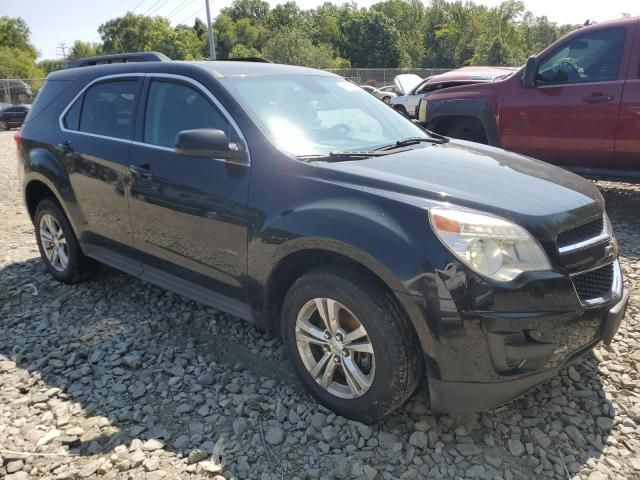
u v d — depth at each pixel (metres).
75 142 4.23
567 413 2.90
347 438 2.72
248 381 3.24
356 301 2.59
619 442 2.70
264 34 81.38
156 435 2.78
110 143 3.94
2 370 3.42
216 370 3.36
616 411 2.92
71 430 2.81
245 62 3.94
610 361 3.35
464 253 2.40
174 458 2.62
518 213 2.54
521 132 6.63
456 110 7.21
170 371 3.35
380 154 3.21
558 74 6.33
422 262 2.42
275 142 3.11
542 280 2.43
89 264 4.66
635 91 5.68
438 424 2.81
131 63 4.11
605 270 2.82
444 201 2.58
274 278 3.00
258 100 3.38
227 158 3.14
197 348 3.62
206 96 3.43
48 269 4.89
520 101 6.57
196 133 3.03
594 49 6.06
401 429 2.78
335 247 2.63
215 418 2.91
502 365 2.43
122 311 4.20
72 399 3.11
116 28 77.44
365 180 2.75
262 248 2.96
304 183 2.87
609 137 5.93
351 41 79.94
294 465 2.57
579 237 2.70
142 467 2.56
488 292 2.38
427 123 7.66
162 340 3.74
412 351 2.56
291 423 2.85
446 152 3.41
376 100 4.18
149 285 4.66
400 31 87.25
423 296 2.42
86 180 4.12
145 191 3.63
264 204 2.97
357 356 2.76
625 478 2.46
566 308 2.48
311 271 2.80
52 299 4.47
